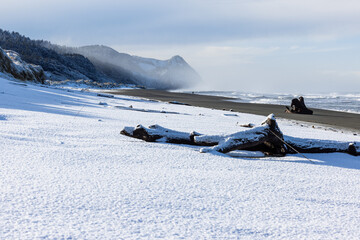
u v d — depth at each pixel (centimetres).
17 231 238
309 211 347
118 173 439
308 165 619
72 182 376
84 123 979
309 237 274
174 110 2456
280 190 421
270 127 714
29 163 449
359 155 782
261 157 696
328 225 307
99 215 283
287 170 557
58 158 495
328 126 2298
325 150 774
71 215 278
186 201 344
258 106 4047
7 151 507
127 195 345
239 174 493
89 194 337
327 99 6781
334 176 539
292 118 2795
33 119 974
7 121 875
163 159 555
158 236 250
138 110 2117
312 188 446
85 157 520
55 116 1126
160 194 359
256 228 285
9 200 299
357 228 304
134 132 731
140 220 280
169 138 719
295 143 758
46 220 263
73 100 2409
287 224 302
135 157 554
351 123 2556
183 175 457
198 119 1662
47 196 319
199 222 288
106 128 899
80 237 237
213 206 336
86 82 10731
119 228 259
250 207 343
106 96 3781
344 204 384
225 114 2284
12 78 4634
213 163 557
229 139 679
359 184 493
